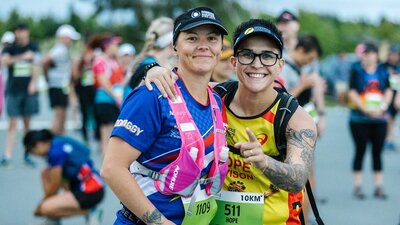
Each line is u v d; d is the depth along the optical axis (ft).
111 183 9.52
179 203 9.83
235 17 121.39
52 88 37.78
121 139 9.50
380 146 26.35
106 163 9.55
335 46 143.23
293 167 9.91
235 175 10.91
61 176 19.06
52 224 19.29
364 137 26.12
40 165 31.89
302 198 11.30
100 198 19.53
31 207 23.15
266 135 10.67
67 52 38.14
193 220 9.99
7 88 33.24
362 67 26.71
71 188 19.51
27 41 33.83
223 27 9.84
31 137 18.84
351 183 29.07
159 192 9.73
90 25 139.74
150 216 9.55
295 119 10.53
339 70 74.69
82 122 38.11
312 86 18.88
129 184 9.47
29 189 26.30
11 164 31.91
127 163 9.53
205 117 10.03
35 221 21.11
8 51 33.30
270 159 9.71
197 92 10.00
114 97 30.99
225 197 10.97
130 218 9.99
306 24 141.18
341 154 38.27
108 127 31.32
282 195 10.93
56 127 38.19
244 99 10.73
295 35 20.10
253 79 10.43
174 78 9.80
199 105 9.99
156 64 10.35
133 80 13.56
